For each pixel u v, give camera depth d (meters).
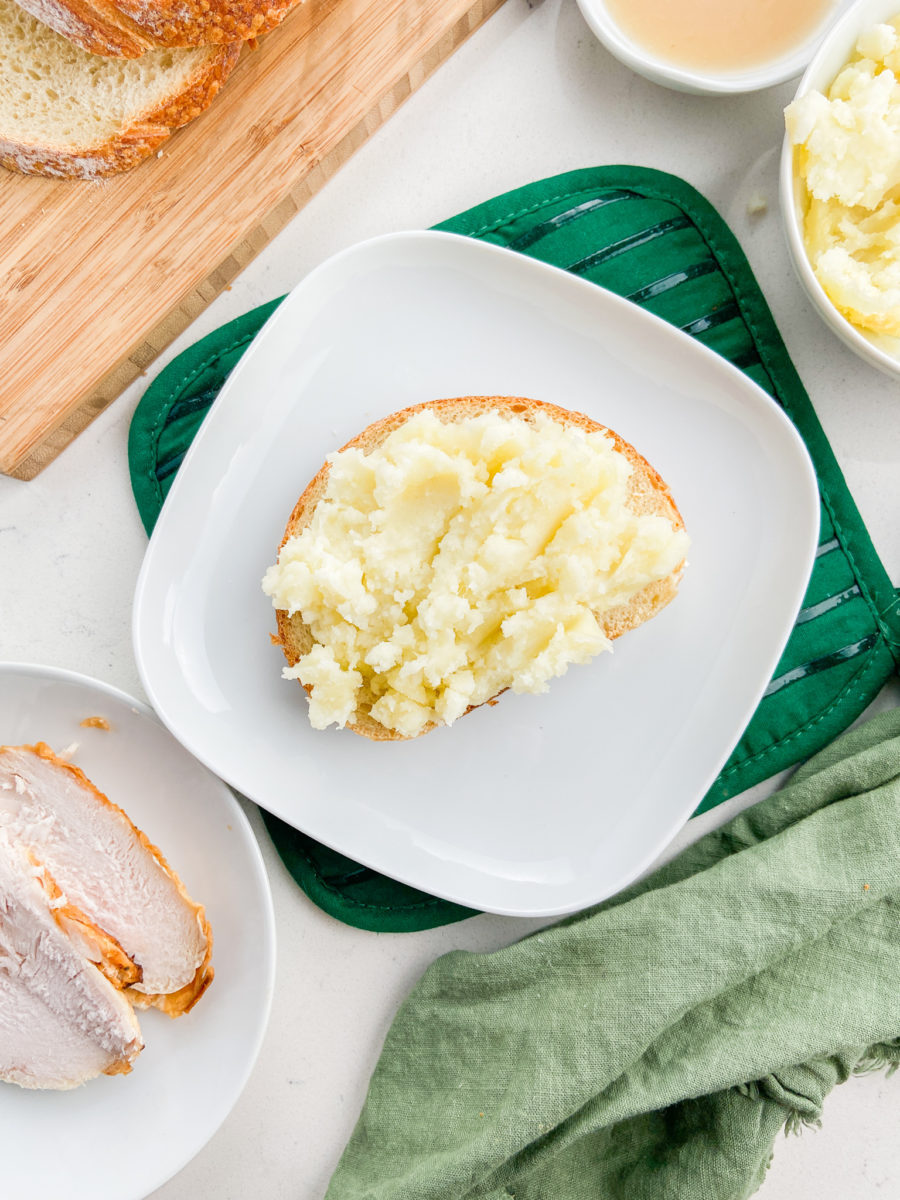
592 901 0.48
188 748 0.46
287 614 0.47
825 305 0.46
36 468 0.49
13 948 0.47
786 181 0.45
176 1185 0.50
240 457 0.48
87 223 0.46
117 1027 0.47
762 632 0.49
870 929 0.49
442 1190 0.47
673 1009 0.47
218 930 0.48
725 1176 0.49
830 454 0.50
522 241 0.49
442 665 0.44
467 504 0.44
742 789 0.50
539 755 0.49
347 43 0.46
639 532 0.44
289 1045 0.50
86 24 0.43
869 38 0.45
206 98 0.45
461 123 0.50
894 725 0.50
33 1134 0.48
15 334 0.46
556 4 0.49
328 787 0.49
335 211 0.50
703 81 0.47
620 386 0.49
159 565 0.48
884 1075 0.51
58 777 0.48
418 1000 0.50
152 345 0.48
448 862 0.49
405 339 0.48
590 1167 0.50
